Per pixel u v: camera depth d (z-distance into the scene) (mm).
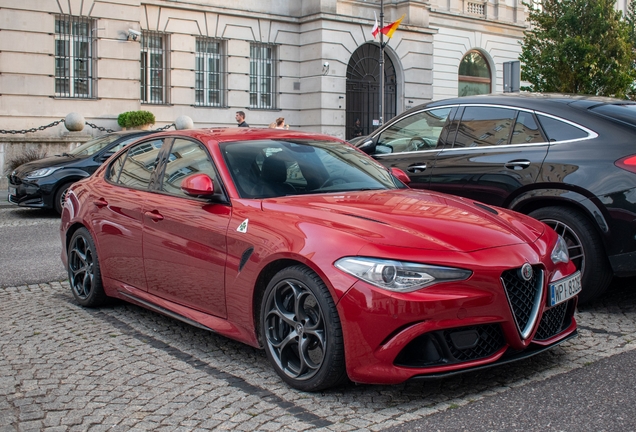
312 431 3414
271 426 3482
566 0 19859
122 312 5824
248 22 25734
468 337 3707
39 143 18391
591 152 5633
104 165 6207
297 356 4086
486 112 6547
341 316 3680
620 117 5715
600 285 5645
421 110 7160
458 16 32406
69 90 20938
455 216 4188
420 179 6773
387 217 4062
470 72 33750
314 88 26812
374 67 28531
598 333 5043
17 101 19797
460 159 6512
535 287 3959
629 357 4465
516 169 6020
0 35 19469
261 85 26672
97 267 5781
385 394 3900
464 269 3660
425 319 3572
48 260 8320
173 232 4852
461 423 3475
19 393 3980
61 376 4262
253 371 4340
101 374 4297
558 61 19594
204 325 4594
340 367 3768
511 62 12820
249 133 5297
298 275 3908
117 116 21562
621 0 37469
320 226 3984
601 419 3490
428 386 4016
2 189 17812
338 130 27109
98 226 5680
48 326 5402
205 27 24688
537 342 3990
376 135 7512
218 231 4469
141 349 4809
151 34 23812
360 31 27422
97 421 3576
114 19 21359
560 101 6133
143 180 5469
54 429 3480
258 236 4195
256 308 4262
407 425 3463
